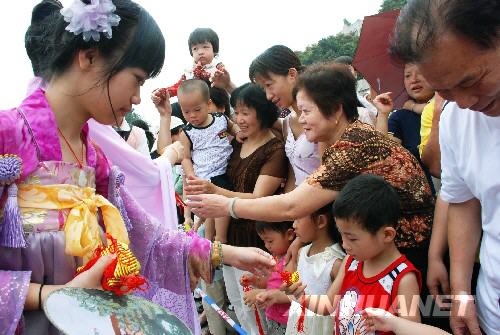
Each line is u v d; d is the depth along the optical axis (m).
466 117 1.47
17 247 1.30
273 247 2.57
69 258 1.40
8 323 1.20
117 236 1.49
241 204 1.98
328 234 2.24
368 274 1.80
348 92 2.04
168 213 2.24
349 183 1.76
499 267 1.49
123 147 2.04
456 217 1.70
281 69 2.64
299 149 2.59
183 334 1.34
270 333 2.57
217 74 3.86
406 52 1.18
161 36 1.42
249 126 2.91
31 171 1.34
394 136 2.72
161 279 1.79
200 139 3.31
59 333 1.32
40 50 1.43
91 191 1.49
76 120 1.46
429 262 1.83
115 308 1.28
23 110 1.36
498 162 1.40
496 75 1.12
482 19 1.05
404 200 1.86
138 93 1.44
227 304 3.24
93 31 1.31
